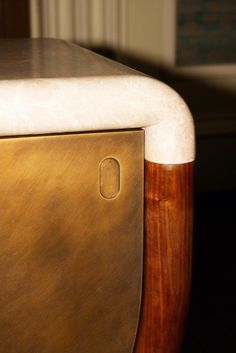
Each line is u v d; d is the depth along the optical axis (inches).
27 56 45.1
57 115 34.6
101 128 35.7
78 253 37.6
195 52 110.2
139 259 38.9
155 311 39.9
